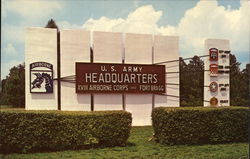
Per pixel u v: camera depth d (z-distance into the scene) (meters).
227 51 19.50
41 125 11.60
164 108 13.16
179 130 12.97
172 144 12.95
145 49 18.80
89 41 17.84
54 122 11.77
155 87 18.70
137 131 16.36
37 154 11.34
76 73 17.47
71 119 11.97
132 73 18.34
